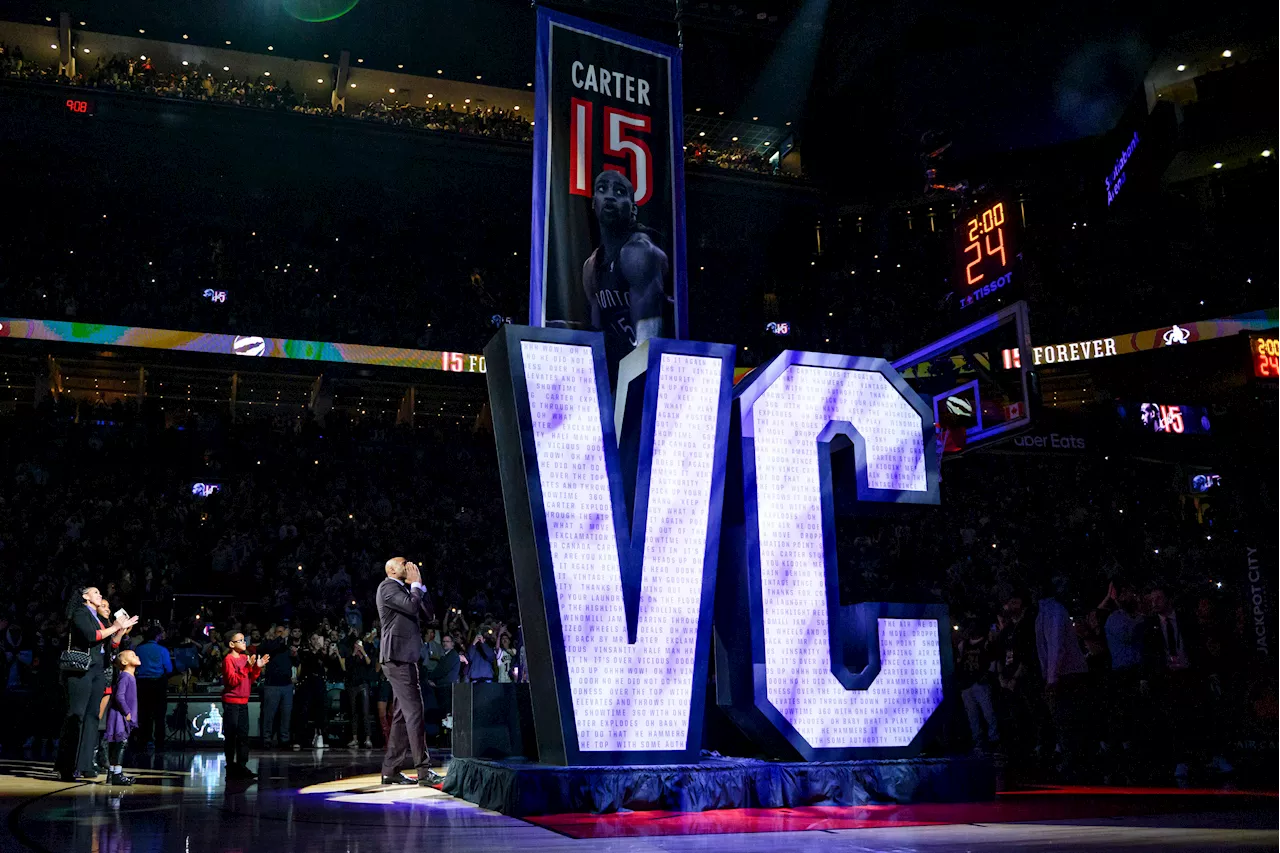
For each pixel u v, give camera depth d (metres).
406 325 30.91
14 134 28.09
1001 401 14.62
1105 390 30.11
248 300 30.02
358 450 27.80
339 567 21.91
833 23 31.34
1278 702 10.21
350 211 32.91
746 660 7.05
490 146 30.69
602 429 6.91
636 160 9.62
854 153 33.72
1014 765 10.29
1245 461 12.42
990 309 16.42
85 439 25.09
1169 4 27.95
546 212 9.13
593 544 6.72
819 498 7.30
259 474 26.25
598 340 7.02
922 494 7.55
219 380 31.12
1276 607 11.05
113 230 31.00
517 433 6.71
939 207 33.41
